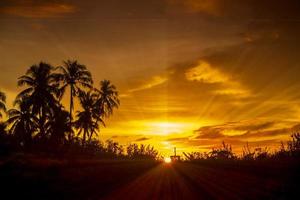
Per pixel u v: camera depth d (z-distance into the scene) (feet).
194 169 71.36
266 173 52.42
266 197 37.99
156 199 41.39
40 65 151.12
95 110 182.80
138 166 90.48
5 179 56.34
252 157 75.87
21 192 48.21
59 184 55.47
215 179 54.19
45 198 44.21
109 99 188.85
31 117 145.89
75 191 49.19
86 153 152.66
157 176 66.23
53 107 148.77
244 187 44.57
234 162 69.21
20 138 141.59
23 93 147.64
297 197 37.24
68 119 152.05
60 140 145.59
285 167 54.39
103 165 93.20
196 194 43.45
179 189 48.37
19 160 79.61
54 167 77.82
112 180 60.75
